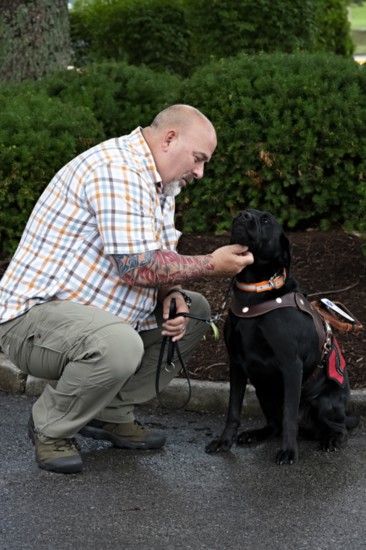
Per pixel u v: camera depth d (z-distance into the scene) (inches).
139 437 191.0
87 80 343.0
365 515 161.3
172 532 153.7
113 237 167.8
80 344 170.7
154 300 182.4
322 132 285.7
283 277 186.4
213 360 229.6
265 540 151.3
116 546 148.7
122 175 169.0
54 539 150.9
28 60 389.4
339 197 291.0
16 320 177.3
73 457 177.2
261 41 428.5
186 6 472.4
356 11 1040.2
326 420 195.5
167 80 353.1
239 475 178.5
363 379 220.4
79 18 498.0
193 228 299.0
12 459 184.9
